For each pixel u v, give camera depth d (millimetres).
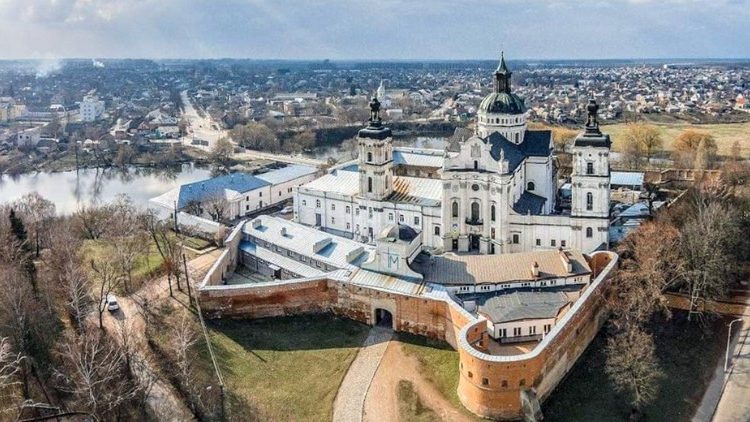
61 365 137500
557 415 129375
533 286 159500
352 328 159625
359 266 171750
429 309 152000
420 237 173000
